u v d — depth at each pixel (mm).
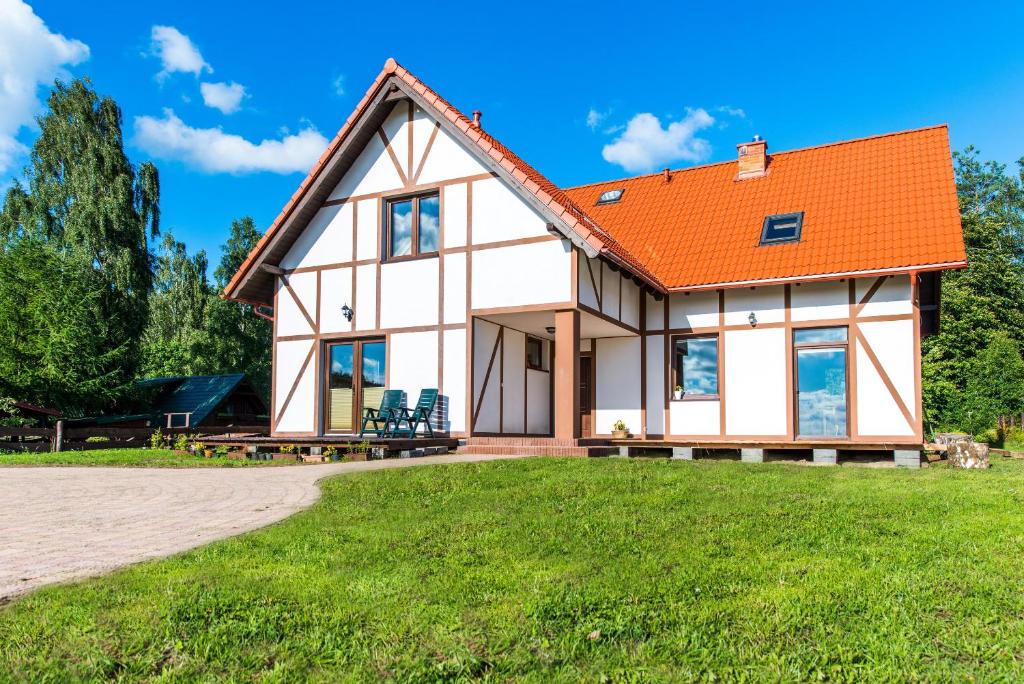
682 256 15820
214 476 9711
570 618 4148
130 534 6047
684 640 3898
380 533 5961
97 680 3420
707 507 6980
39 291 22000
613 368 16078
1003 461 12945
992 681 3492
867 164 16578
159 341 39312
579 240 12664
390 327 14680
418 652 3740
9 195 26703
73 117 26984
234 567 4965
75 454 13102
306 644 3799
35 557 5250
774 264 14516
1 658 3574
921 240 13617
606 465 9781
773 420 14508
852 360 13930
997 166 43375
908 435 13391
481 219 13984
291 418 15547
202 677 3490
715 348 15305
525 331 16156
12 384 20781
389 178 15039
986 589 4582
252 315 46156
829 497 7520
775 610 4277
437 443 12867
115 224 26172
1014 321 30688
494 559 5254
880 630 4012
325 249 15562
